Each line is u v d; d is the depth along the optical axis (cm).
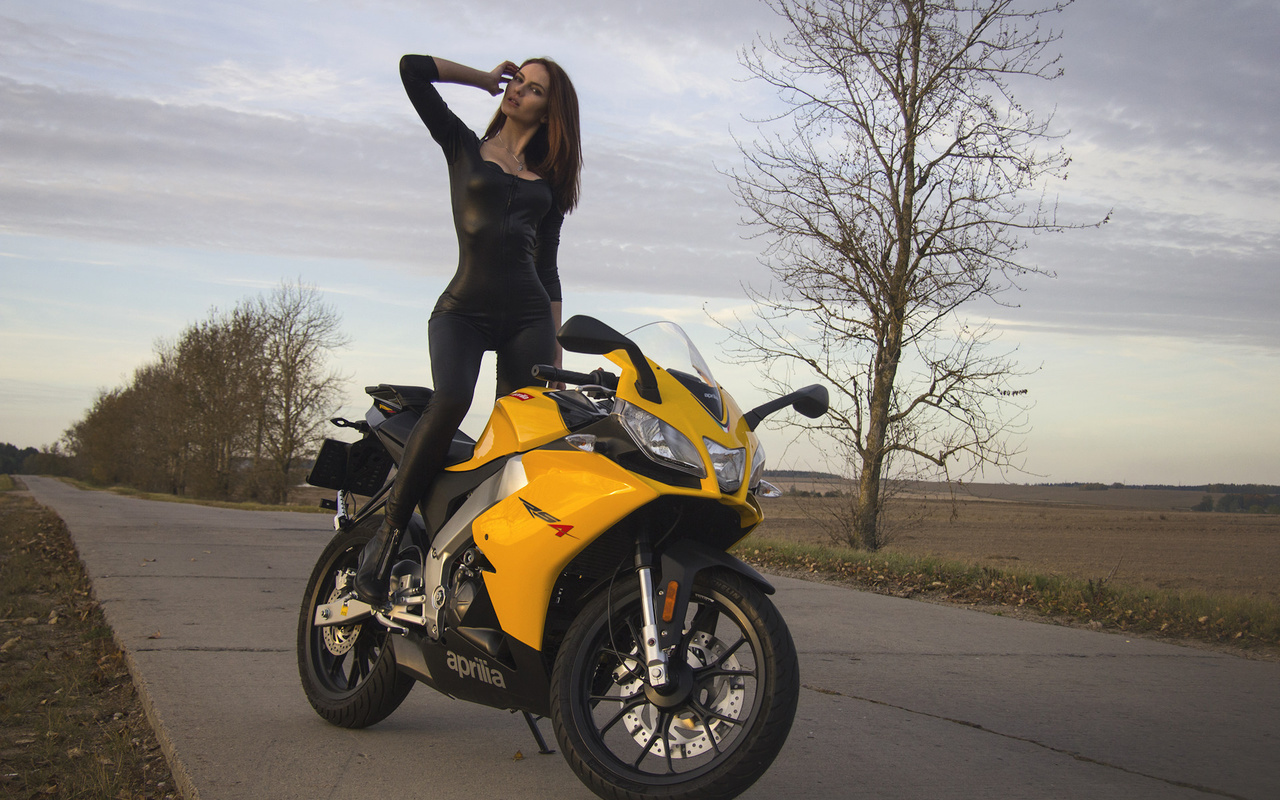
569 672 265
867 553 1107
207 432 5066
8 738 338
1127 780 323
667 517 269
